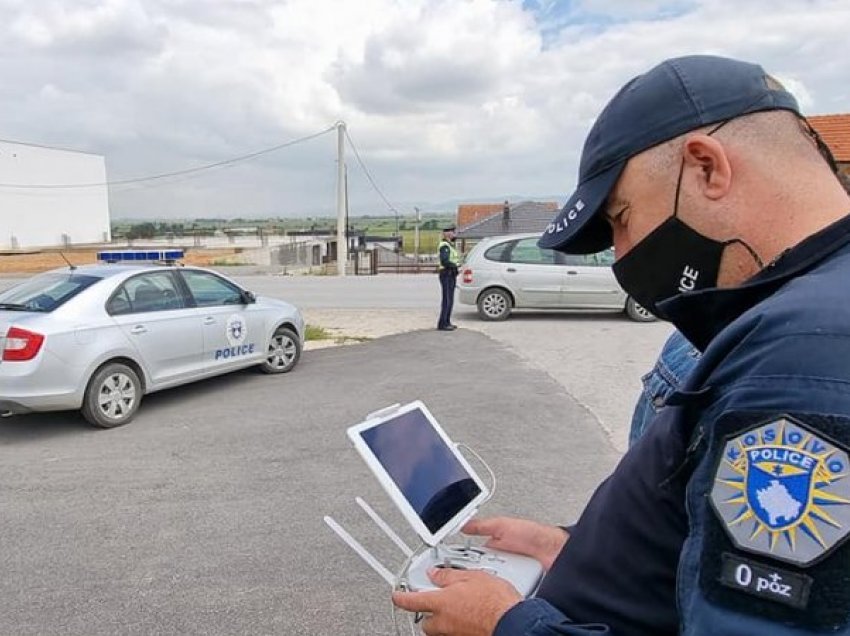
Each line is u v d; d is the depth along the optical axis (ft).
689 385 2.80
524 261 41.24
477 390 23.15
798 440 2.28
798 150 2.97
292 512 13.20
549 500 13.44
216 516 13.08
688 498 2.64
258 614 9.61
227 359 24.04
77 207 214.07
